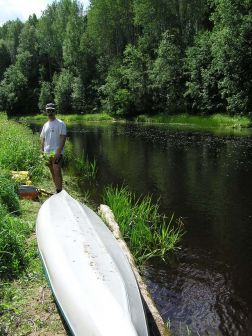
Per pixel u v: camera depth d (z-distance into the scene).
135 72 46.59
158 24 48.84
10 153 11.58
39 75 76.94
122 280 4.08
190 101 41.75
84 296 3.90
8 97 72.44
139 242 6.98
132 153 19.02
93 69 62.78
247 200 10.17
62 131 8.90
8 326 4.18
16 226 6.34
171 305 5.35
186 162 16.02
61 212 5.85
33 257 5.65
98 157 17.88
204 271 6.31
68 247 4.80
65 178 12.33
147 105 46.75
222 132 28.17
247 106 33.59
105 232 5.39
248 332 4.84
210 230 8.05
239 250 7.07
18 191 8.52
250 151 18.39
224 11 33.09
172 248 7.11
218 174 13.45
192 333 4.79
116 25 58.22
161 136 26.84
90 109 59.66
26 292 4.80
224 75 36.53
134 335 3.32
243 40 32.56
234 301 5.47
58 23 76.12
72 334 3.79
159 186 11.83
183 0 46.91
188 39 47.22
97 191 11.03
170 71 43.22
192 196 10.66
